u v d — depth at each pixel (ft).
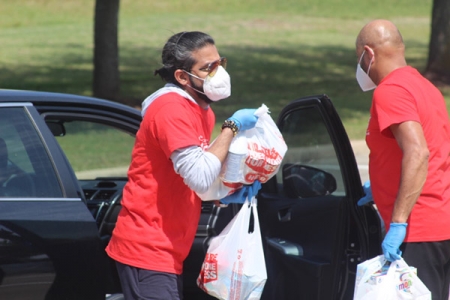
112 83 203.21
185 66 38.34
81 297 42.19
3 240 39.19
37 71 251.19
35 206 41.22
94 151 123.65
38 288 40.45
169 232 38.93
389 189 41.29
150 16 397.80
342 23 384.27
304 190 50.47
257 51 294.25
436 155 40.86
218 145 38.04
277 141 40.40
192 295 49.24
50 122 50.29
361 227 45.24
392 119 39.42
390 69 42.01
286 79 235.40
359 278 39.83
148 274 38.52
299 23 378.94
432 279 41.32
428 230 40.50
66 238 41.60
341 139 45.01
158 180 38.63
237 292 40.01
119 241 39.34
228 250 40.29
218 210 48.37
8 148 42.19
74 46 308.40
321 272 47.14
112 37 201.36
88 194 53.93
